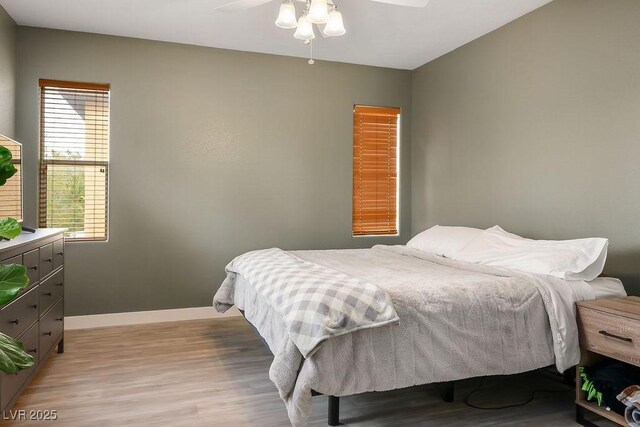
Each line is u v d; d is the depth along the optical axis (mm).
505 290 2264
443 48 4062
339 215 4508
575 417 2240
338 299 1925
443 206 4273
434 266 2926
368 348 1919
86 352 3123
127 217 3852
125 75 3824
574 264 2453
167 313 3965
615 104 2652
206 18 3416
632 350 1956
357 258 3303
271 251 3334
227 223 4133
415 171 4715
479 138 3787
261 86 4219
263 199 4246
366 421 2166
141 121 3875
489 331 2150
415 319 2035
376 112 4660
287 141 4312
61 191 3719
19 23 3518
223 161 4113
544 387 2615
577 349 2232
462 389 2574
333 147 4473
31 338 2346
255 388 2535
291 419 1837
